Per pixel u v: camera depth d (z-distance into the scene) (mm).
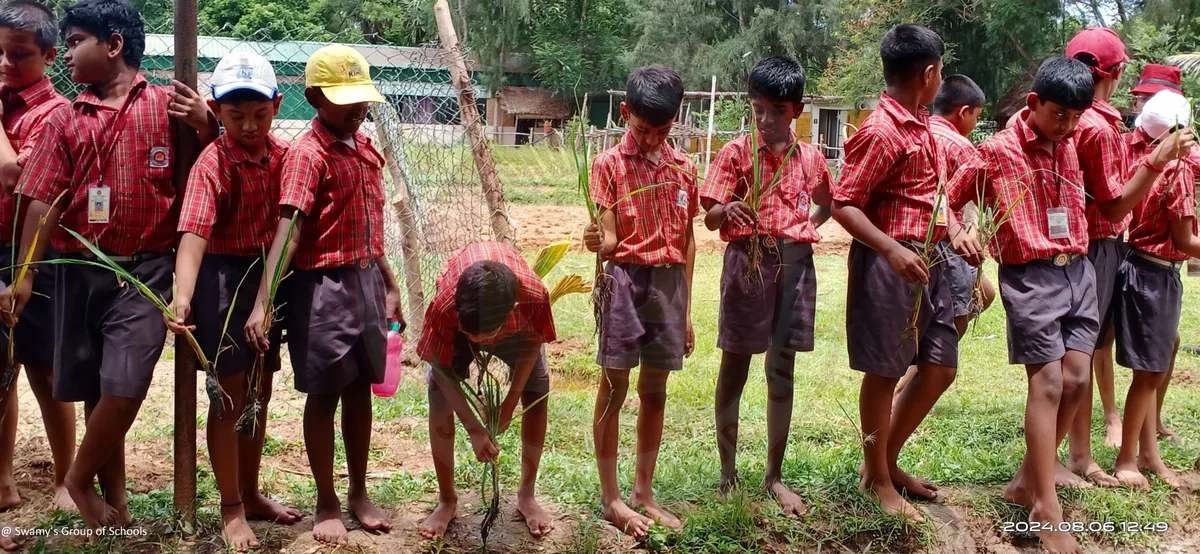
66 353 3422
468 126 5473
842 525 3873
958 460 4621
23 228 3387
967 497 4230
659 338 3715
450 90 5820
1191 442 5086
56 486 3936
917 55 3795
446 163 5812
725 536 3762
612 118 4207
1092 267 4145
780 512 3938
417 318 5922
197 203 3287
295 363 3492
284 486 4156
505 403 3506
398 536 3672
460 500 3979
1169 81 4961
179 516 3598
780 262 3852
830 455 4523
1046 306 3969
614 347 3666
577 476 4145
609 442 3771
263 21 13414
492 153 5438
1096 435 5184
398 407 5207
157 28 7996
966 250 3908
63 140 3365
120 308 3375
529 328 3465
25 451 4480
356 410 3662
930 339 3973
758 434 4762
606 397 3729
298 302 3473
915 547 3881
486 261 3340
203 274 3418
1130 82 11289
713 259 6438
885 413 4004
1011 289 4051
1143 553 4078
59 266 3418
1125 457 4562
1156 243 4434
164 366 5895
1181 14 13250
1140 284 4457
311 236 3449
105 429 3381
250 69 3320
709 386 4793
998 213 4055
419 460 4516
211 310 3418
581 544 3646
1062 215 4008
